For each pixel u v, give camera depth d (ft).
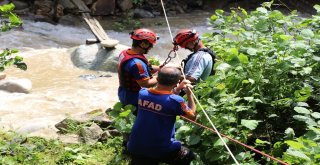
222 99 15.84
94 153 18.24
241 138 15.55
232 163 15.02
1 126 20.70
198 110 15.78
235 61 17.12
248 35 19.21
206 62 16.65
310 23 20.92
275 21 20.66
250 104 17.03
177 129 16.11
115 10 49.83
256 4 56.29
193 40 16.94
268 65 17.74
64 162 17.43
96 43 34.81
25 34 40.09
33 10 46.21
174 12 52.65
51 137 19.43
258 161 16.02
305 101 18.39
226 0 56.13
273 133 17.65
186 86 14.96
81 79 30.25
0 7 15.35
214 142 15.06
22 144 18.61
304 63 16.89
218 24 21.86
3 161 16.84
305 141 13.60
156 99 13.67
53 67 32.12
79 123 20.47
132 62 15.83
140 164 14.25
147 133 13.79
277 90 17.67
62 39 40.98
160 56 37.76
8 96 25.70
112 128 20.30
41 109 23.98
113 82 29.94
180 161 14.58
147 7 52.01
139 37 15.81
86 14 41.65
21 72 30.78
